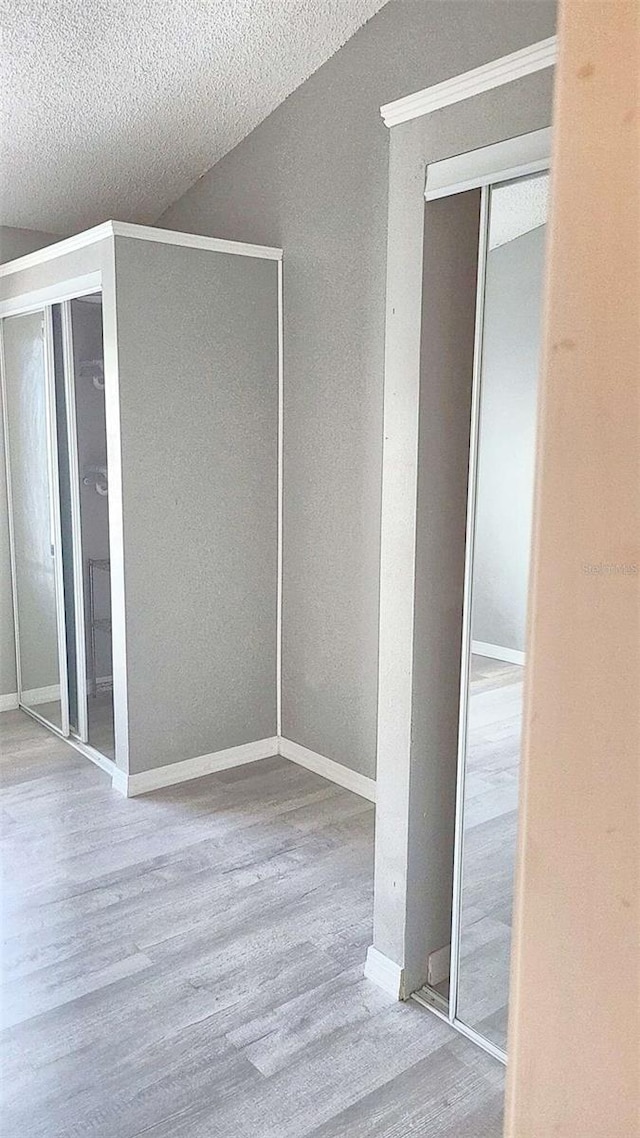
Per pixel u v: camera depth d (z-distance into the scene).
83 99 3.31
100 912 2.73
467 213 2.08
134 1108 1.98
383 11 3.08
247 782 3.68
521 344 1.84
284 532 3.80
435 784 2.28
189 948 2.55
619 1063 0.28
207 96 3.44
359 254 3.29
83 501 3.71
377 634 3.41
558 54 0.27
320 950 2.55
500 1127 1.92
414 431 2.08
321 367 3.52
